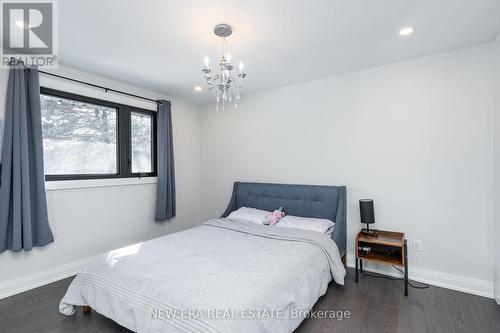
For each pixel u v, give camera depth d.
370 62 2.72
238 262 1.92
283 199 3.37
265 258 2.00
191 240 2.48
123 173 3.34
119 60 2.62
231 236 2.62
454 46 2.37
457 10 1.81
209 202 4.34
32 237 2.47
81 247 2.89
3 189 2.28
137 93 3.48
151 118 3.76
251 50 2.42
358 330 1.84
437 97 2.52
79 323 1.94
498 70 2.14
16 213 2.30
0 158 2.29
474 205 2.36
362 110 2.93
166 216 3.69
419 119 2.61
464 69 2.39
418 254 2.62
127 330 1.85
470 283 2.37
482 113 2.32
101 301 1.78
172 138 3.84
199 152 4.45
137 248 2.24
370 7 1.77
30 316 2.03
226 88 2.18
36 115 2.45
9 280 2.37
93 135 3.10
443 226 2.50
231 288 1.52
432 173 2.55
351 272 2.86
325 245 2.41
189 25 1.98
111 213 3.18
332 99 3.13
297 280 1.82
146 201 3.60
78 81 2.86
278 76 3.12
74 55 2.50
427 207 2.57
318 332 1.81
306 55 2.54
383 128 2.80
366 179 2.91
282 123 3.54
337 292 2.39
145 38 2.18
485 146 2.31
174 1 1.68
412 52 2.49
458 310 2.08
